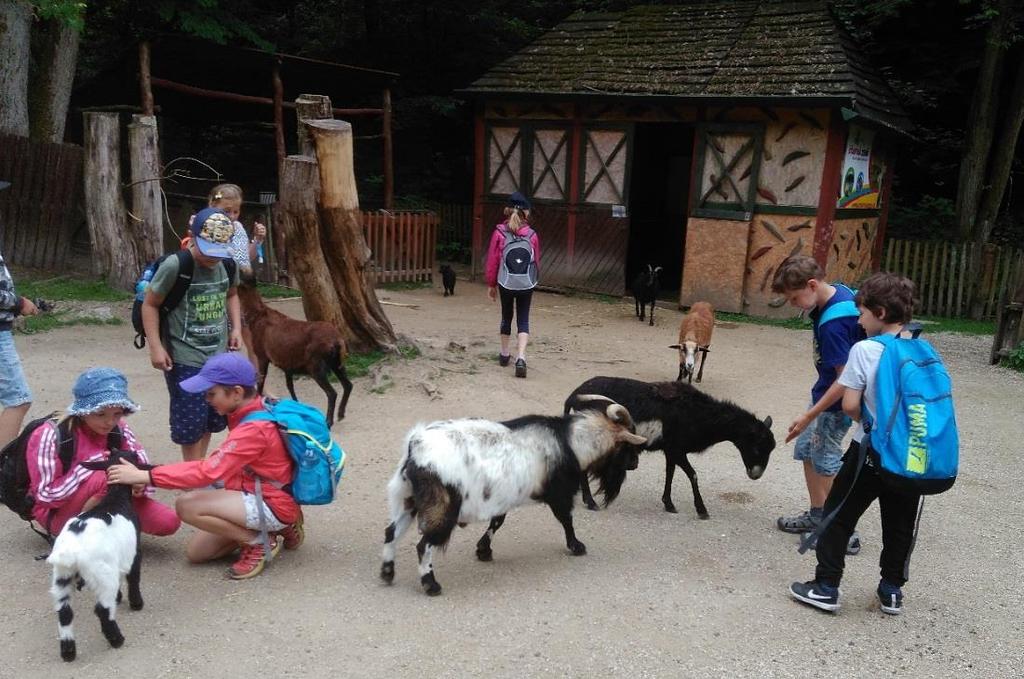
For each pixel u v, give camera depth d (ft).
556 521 16.99
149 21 64.75
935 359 12.42
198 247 15.06
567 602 13.42
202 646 11.64
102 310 34.45
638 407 16.63
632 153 46.83
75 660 11.18
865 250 48.26
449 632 12.32
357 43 73.77
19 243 44.11
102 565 11.12
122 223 38.96
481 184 52.26
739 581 14.51
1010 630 13.24
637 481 19.65
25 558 14.05
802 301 15.19
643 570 14.78
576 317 42.39
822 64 41.86
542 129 49.39
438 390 25.67
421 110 73.00
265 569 14.05
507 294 28.84
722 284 44.60
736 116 43.37
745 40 45.62
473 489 13.05
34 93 48.83
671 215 62.13
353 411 23.52
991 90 50.26
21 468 13.29
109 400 12.85
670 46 47.73
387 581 13.66
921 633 13.01
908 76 60.70
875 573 15.16
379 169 75.97
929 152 62.44
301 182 25.68
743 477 20.12
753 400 27.32
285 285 44.93
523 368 28.32
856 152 43.65
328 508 16.85
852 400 12.57
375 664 11.41
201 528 13.34
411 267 51.67
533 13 73.97
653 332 39.17
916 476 11.96
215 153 75.36
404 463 13.12
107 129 38.09
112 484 12.28
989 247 46.55
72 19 37.99
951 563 15.69
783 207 42.68
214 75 52.75
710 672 11.64
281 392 25.18
